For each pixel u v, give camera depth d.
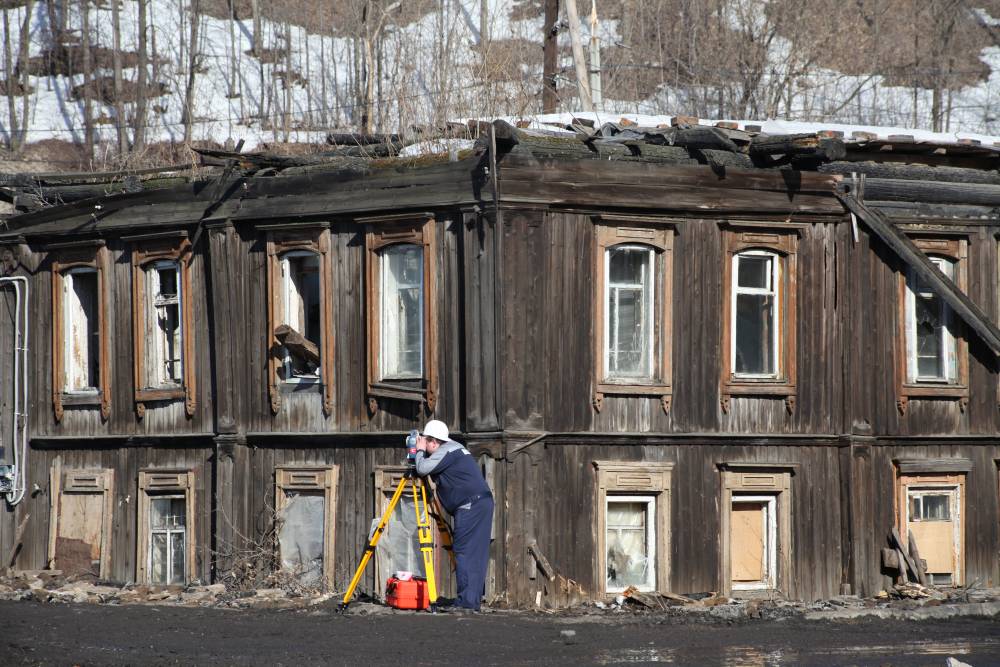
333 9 182.38
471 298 67.00
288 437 72.31
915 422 77.06
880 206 76.75
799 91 162.38
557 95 108.19
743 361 72.88
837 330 73.50
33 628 53.56
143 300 77.88
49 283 81.75
